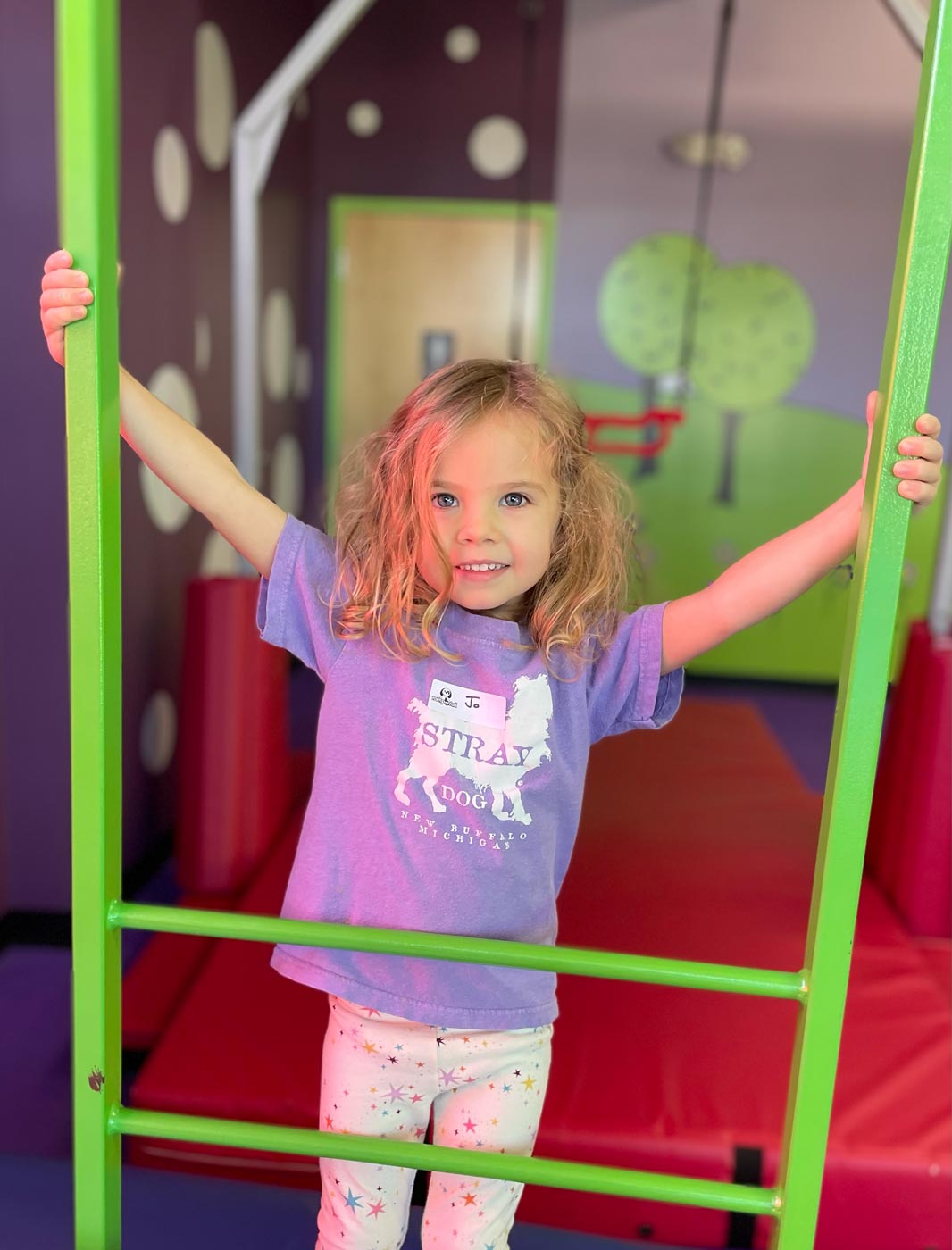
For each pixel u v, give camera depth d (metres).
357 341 5.10
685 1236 1.55
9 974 2.41
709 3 4.66
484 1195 1.12
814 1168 1.00
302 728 4.28
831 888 0.96
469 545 1.04
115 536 1.00
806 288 4.87
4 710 2.46
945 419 4.75
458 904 1.07
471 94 4.83
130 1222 1.39
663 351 4.98
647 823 2.63
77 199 0.92
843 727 0.93
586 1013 1.82
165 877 2.87
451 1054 1.09
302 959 1.12
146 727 2.80
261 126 2.53
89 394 0.95
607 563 1.13
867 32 4.64
